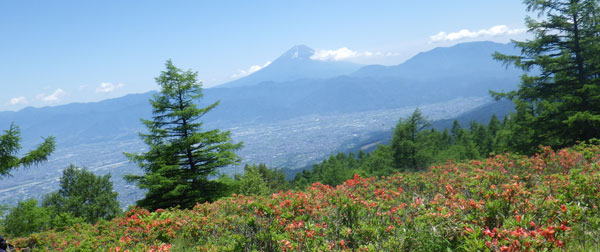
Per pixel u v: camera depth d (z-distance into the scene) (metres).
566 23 14.79
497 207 3.74
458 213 3.99
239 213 6.45
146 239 6.42
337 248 4.14
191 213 7.70
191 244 6.02
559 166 7.34
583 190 4.20
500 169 7.53
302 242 4.26
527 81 16.19
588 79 15.09
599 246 3.21
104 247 6.40
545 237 2.99
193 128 16.83
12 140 10.39
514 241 2.86
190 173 16.27
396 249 3.68
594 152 8.49
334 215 5.09
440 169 8.70
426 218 3.96
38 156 10.88
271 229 4.66
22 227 21.53
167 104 16.31
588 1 13.71
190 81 16.36
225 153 16.84
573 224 3.47
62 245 7.65
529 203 3.89
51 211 23.97
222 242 5.10
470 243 3.17
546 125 15.69
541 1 14.95
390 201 5.53
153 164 16.20
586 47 14.35
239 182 18.44
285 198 6.80
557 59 14.80
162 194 16.16
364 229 4.06
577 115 13.61
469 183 5.42
